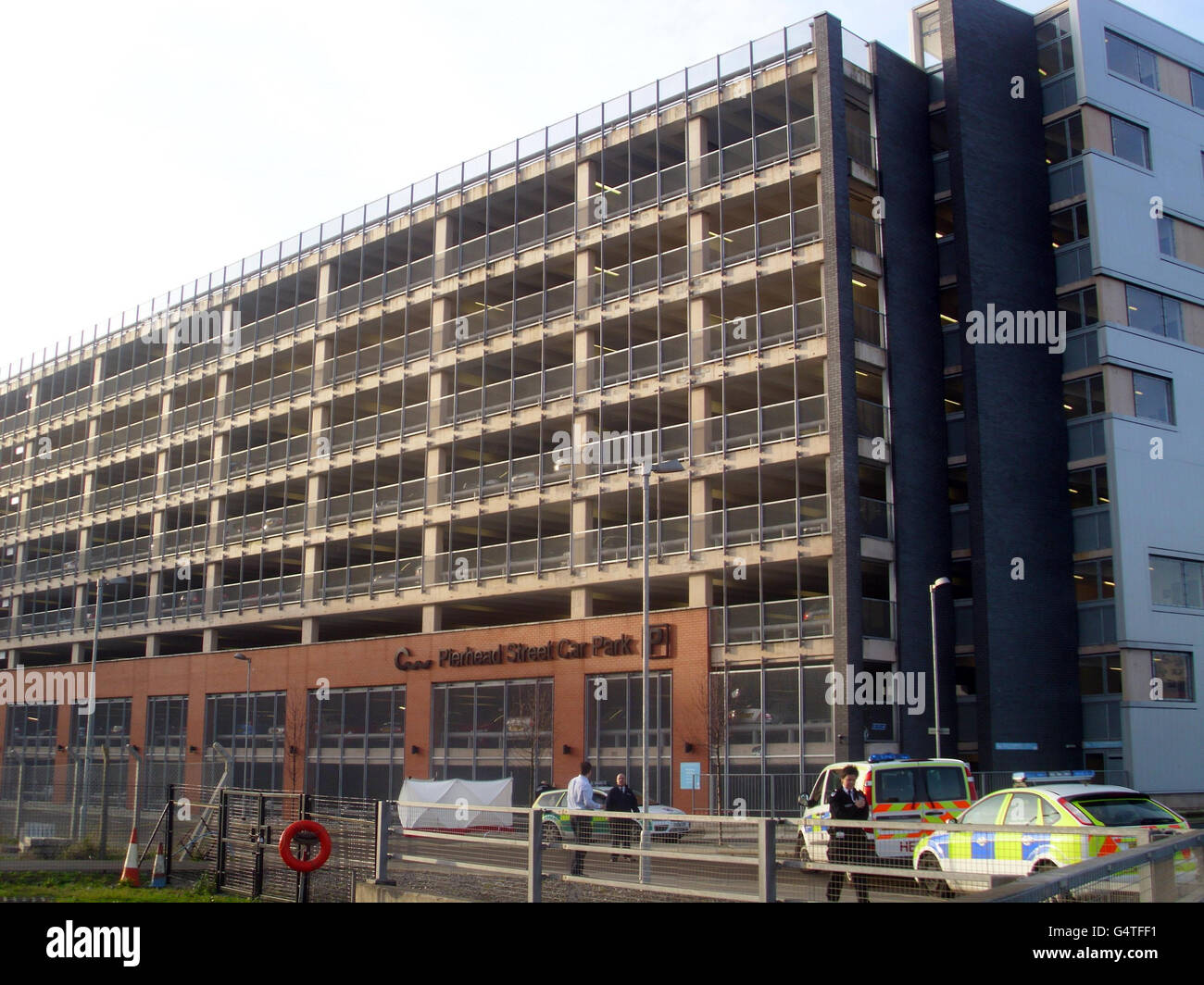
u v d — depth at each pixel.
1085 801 14.50
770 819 10.27
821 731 38.25
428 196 54.06
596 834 12.23
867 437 40.66
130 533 66.44
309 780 51.84
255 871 17.03
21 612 73.25
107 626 65.00
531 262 49.41
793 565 40.12
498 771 45.44
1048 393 43.31
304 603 54.88
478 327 50.97
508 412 48.88
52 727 66.75
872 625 39.44
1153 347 44.03
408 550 54.06
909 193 44.25
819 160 41.47
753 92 43.72
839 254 40.50
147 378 67.00
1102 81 44.94
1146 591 41.78
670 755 41.03
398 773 48.69
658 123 46.25
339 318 56.66
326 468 55.41
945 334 44.41
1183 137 47.03
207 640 59.09
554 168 49.41
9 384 78.44
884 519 40.62
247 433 60.66
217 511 60.47
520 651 45.72
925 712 40.09
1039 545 41.84
